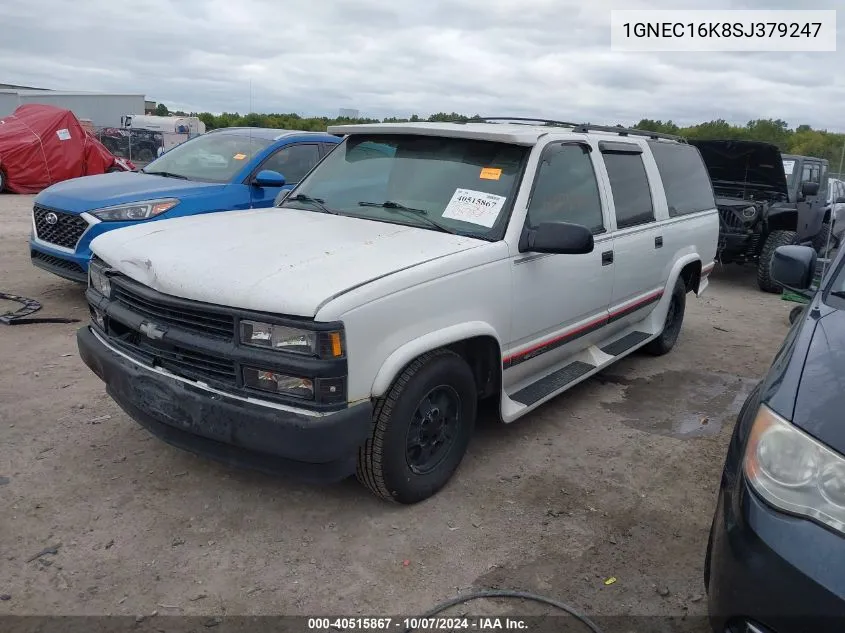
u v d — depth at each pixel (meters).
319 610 2.75
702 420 4.83
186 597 2.79
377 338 2.99
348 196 4.29
